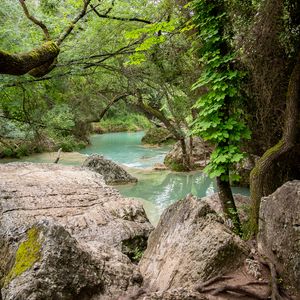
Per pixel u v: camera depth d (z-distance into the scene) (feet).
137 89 41.73
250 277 13.12
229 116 19.22
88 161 38.40
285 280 12.82
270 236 13.85
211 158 18.81
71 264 12.03
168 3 28.50
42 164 33.01
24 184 24.39
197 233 14.17
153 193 34.58
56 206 21.65
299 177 18.61
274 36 16.93
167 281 13.43
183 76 32.37
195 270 13.17
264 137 19.81
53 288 11.13
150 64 34.30
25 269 11.43
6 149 49.85
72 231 19.40
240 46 18.26
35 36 27.89
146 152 61.41
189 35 26.63
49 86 31.65
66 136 46.01
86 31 30.55
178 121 41.27
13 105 25.63
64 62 28.02
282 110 18.33
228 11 18.86
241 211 22.34
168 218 15.92
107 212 21.95
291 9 16.25
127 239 19.80
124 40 32.58
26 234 12.93
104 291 12.57
